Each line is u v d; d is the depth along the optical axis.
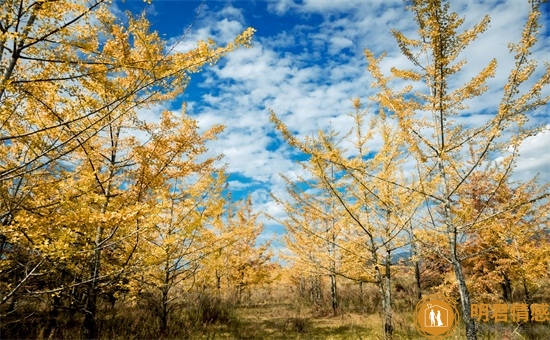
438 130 4.56
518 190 7.23
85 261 5.27
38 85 3.23
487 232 7.68
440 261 10.01
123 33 4.08
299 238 8.63
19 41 2.83
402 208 5.82
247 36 2.91
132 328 7.41
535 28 3.82
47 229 3.38
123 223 3.52
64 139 3.91
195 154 5.68
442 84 4.42
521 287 11.29
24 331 6.07
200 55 2.86
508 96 3.98
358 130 7.52
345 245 7.06
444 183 4.46
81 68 3.09
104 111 3.32
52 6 2.84
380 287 6.52
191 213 6.07
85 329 5.18
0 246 4.27
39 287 5.67
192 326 8.64
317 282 14.72
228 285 14.16
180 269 7.84
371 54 4.81
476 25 4.16
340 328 9.24
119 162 5.63
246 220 14.70
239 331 8.80
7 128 3.40
